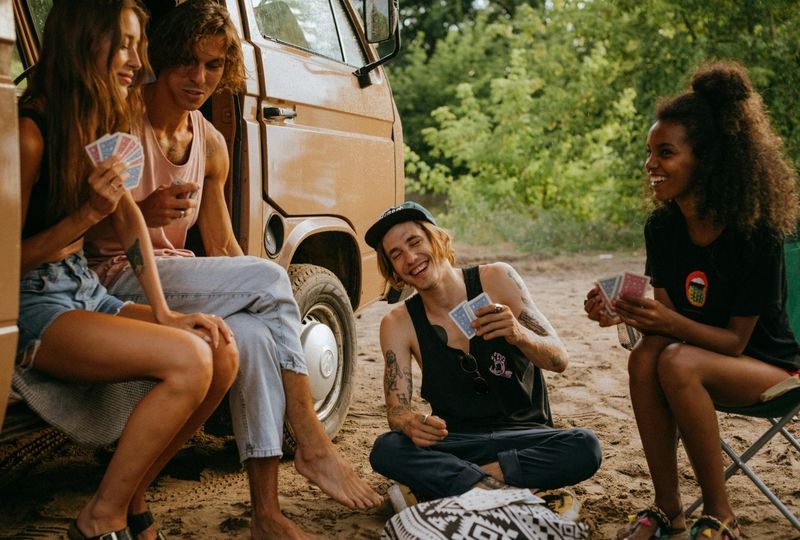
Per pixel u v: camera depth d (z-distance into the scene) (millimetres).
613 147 13656
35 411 2727
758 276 3018
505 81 14781
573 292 9328
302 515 3434
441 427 3158
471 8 26281
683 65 11898
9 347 2293
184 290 3174
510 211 14672
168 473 3973
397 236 3311
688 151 3023
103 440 2924
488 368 3309
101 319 2717
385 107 5195
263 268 3186
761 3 11398
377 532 3281
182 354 2688
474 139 15727
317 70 4430
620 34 12633
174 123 3352
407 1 26297
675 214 3209
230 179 3791
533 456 3139
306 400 3166
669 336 3041
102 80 2770
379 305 8945
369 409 5062
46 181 2773
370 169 4902
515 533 2715
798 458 4086
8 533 3285
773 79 11211
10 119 2293
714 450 2990
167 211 3057
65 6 2770
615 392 5332
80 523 2654
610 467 4004
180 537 3244
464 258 12625
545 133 14789
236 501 3625
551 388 5418
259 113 3904
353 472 3170
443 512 2770
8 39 2299
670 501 3131
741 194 2990
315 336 4172
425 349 3369
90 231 3285
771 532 3248
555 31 14203
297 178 4145
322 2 4836
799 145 11008
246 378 3029
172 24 3229
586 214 14398
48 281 2791
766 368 3047
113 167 2650
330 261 4781
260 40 4012
